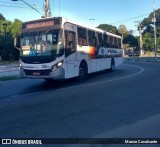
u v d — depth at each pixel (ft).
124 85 48.21
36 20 50.67
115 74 71.31
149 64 122.01
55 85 52.85
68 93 41.57
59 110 29.91
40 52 48.78
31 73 49.44
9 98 39.58
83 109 29.99
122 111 28.60
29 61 49.47
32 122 25.40
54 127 23.53
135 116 26.50
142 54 300.20
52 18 49.39
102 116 26.73
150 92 40.01
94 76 67.46
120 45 88.22
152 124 23.79
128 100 34.37
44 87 50.80
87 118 26.13
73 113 28.30
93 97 37.11
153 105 31.19
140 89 43.09
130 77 61.72
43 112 29.27
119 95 38.06
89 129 22.70
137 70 83.87
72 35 52.08
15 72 96.99
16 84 57.98
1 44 193.98
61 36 48.49
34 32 50.01
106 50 72.90
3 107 32.86
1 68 114.21
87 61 59.06
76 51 53.57
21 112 29.68
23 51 50.52
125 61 164.66
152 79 56.34
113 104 32.19
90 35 61.26
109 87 46.26
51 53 47.98
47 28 49.11
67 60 49.78
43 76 48.44
